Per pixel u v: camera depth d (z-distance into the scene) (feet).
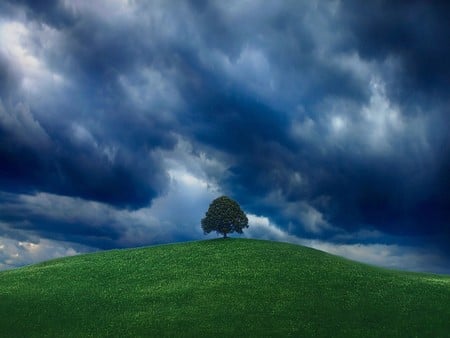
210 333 168.45
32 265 290.15
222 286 212.64
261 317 180.96
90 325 177.47
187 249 285.43
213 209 316.81
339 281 220.23
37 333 171.12
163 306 193.67
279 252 267.80
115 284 225.76
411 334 166.30
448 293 207.82
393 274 246.06
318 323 175.94
